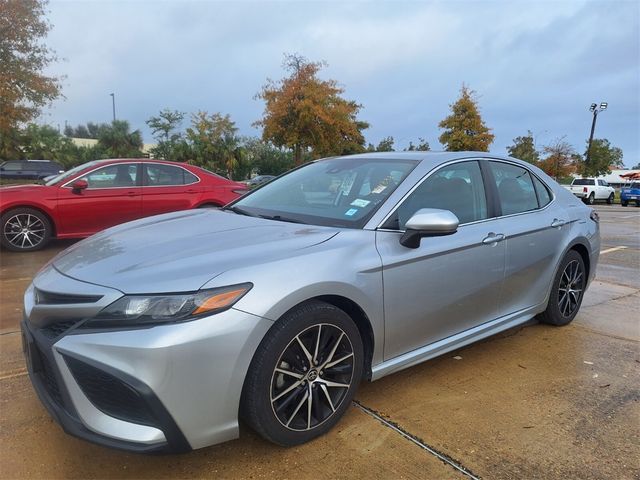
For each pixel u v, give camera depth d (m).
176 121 44.91
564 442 2.68
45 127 45.91
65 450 2.52
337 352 2.66
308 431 2.57
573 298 4.55
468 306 3.36
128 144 47.50
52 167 28.78
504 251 3.57
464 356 3.81
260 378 2.32
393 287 2.83
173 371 2.08
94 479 2.31
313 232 2.82
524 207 4.00
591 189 33.66
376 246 2.80
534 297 4.04
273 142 26.58
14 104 19.23
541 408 3.04
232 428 2.28
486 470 2.43
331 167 3.82
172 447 2.15
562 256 4.21
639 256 8.68
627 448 2.64
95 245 2.84
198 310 2.15
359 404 3.03
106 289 2.21
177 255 2.48
